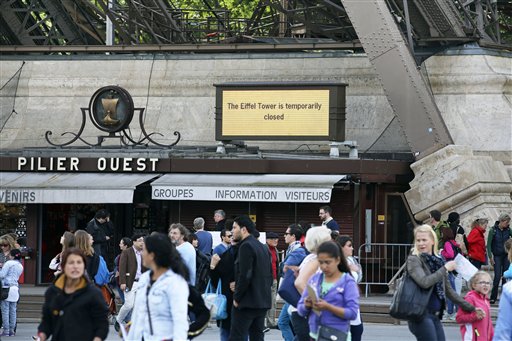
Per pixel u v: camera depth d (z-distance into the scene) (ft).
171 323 36.27
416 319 45.06
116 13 122.11
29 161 102.37
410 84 97.45
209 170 99.04
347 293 41.27
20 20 132.16
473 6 120.98
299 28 127.34
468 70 103.96
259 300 52.65
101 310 38.40
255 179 97.25
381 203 99.09
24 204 103.76
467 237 85.76
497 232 85.10
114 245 104.68
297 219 99.04
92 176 100.83
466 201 95.04
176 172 99.86
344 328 41.27
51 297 38.55
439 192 95.30
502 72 104.68
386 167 97.25
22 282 102.42
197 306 42.16
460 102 104.06
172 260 36.60
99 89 103.71
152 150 100.73
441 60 104.68
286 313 58.80
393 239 99.04
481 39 104.73
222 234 64.75
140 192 104.42
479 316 47.96
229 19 129.39
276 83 99.91
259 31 148.66
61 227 104.06
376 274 96.58
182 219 101.81
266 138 100.17
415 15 106.52
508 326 40.37
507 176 96.37
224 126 100.99
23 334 77.46
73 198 98.48
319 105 99.19
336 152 98.94
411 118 97.50
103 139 104.22
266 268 53.06
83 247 62.49
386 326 82.17
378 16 98.78
